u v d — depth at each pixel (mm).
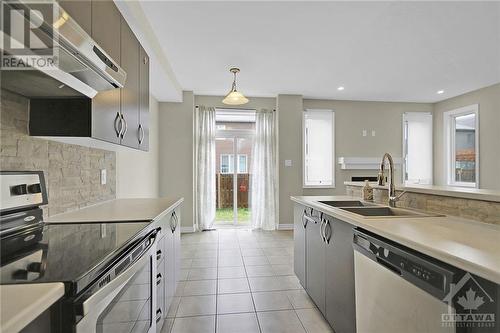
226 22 2594
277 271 3053
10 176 1146
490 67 3809
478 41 3023
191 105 4898
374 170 5664
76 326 709
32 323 638
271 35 2855
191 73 3988
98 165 2248
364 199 2428
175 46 3102
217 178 5281
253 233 4785
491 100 4645
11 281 710
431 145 5754
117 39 1719
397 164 5660
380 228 1261
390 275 1171
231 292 2531
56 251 973
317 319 2078
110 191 2516
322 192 5512
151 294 1448
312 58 3461
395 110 5703
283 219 5094
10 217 1146
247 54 3332
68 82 1183
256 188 5148
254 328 1959
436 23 2654
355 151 5621
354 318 1513
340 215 1658
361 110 5641
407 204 1993
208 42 3002
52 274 756
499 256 850
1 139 1216
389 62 3602
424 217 1548
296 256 2701
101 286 840
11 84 1188
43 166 1513
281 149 5109
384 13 2465
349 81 4395
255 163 5148
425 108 5746
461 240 1048
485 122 4742
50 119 1387
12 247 1012
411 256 1045
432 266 936
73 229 1313
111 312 935
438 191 1684
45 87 1228
